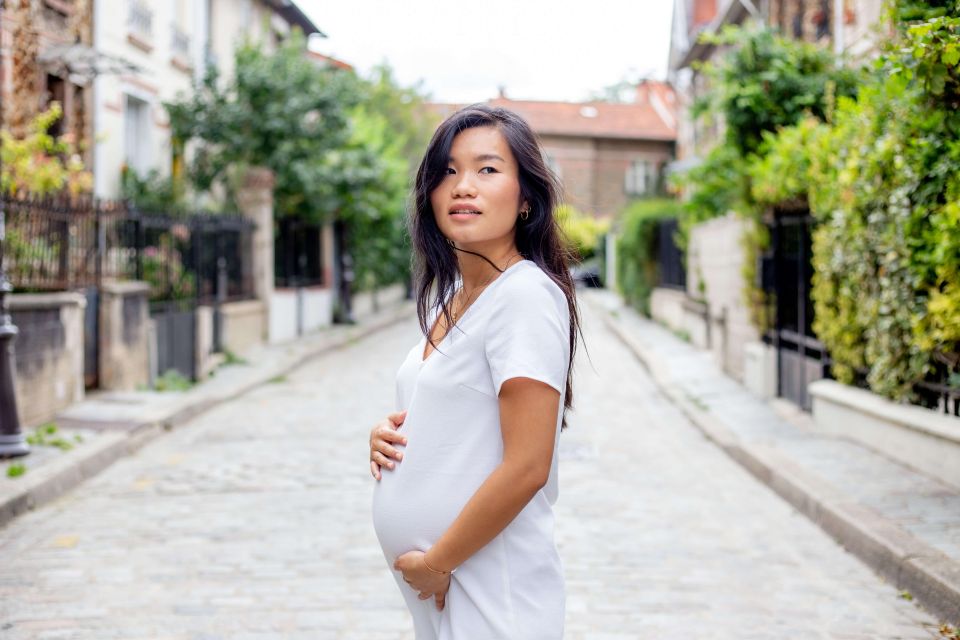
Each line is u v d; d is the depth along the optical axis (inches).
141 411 406.6
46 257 407.2
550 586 74.4
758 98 531.5
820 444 338.3
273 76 780.0
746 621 179.5
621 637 171.0
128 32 710.5
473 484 72.8
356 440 378.6
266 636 171.5
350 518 257.0
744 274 500.4
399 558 74.5
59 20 616.1
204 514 261.6
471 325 73.0
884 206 297.4
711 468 328.5
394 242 1167.6
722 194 657.6
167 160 793.6
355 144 869.2
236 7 974.4
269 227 757.9
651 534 241.9
